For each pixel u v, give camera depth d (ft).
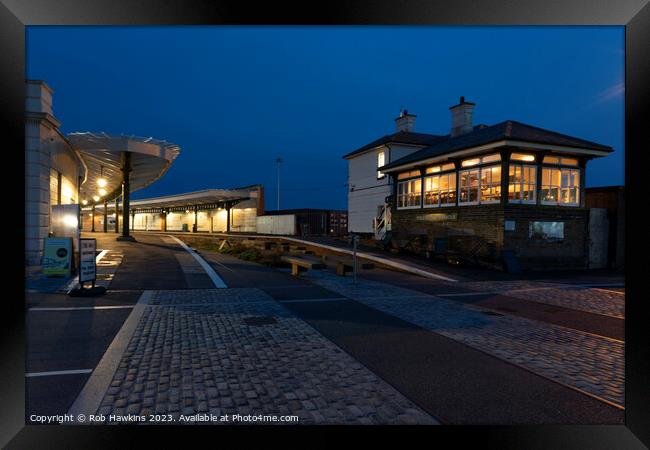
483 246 59.06
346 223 138.72
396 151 91.25
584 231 62.64
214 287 36.73
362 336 21.50
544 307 30.91
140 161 88.38
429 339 21.16
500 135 57.41
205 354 18.06
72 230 46.11
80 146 69.56
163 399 13.34
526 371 16.60
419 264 58.34
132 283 37.37
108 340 19.95
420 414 12.60
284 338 20.83
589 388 14.94
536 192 59.67
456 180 65.41
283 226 132.05
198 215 189.98
